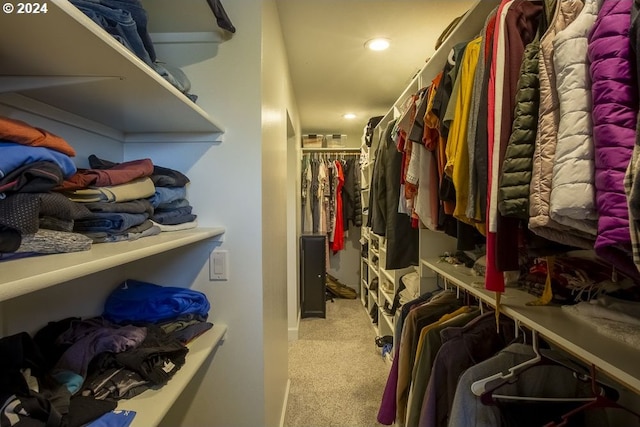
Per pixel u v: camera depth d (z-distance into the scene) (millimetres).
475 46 980
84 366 711
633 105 488
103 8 669
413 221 1665
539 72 657
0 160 502
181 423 1222
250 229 1220
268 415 1343
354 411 1897
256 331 1227
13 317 726
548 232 662
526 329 1053
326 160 4004
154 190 998
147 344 840
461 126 986
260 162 1217
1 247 491
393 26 1834
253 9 1213
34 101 793
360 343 2775
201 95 1216
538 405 878
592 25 562
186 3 1195
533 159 657
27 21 455
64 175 628
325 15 1746
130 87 734
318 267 3365
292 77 2537
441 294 1612
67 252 590
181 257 1222
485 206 855
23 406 520
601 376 915
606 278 901
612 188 487
